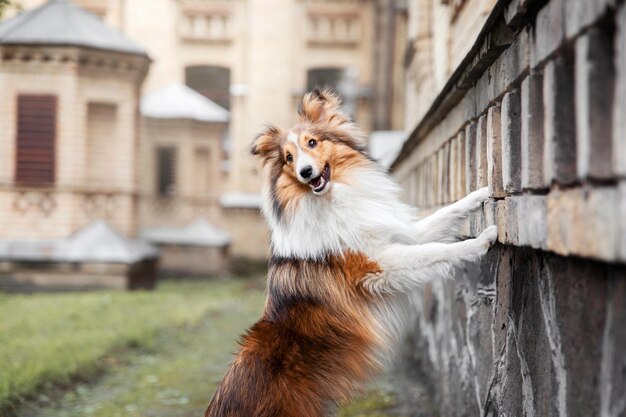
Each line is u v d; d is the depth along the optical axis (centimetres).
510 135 300
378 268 377
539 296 274
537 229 252
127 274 1487
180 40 2305
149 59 1609
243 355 374
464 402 473
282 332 378
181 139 2055
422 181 658
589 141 195
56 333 950
